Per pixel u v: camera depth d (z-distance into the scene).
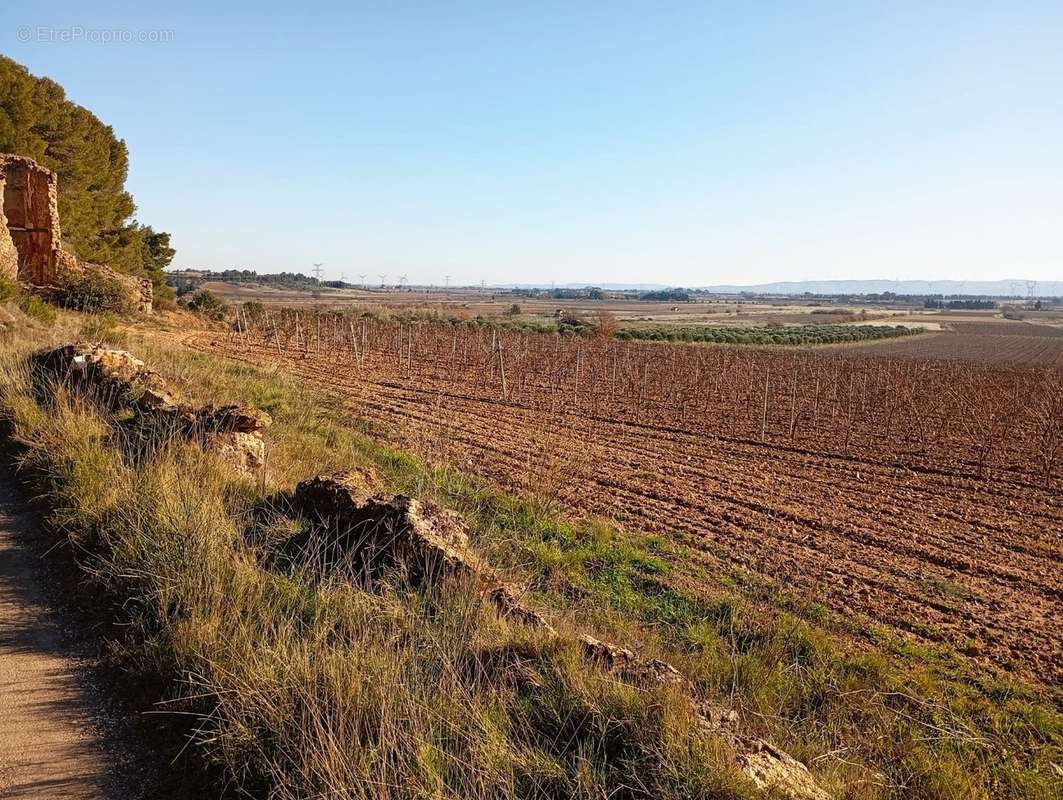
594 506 11.01
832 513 11.50
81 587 5.32
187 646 4.19
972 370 38.56
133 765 3.53
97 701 4.04
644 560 8.57
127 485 6.39
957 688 6.08
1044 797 4.54
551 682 4.08
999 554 9.85
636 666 4.35
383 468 11.34
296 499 6.68
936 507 12.20
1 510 6.80
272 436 10.71
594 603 7.21
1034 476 14.78
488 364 31.67
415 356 34.19
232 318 50.03
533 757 3.42
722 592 7.85
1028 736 5.41
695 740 3.48
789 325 115.75
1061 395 22.70
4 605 5.07
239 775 3.37
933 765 4.72
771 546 9.60
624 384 26.89
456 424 17.05
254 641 4.30
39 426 8.47
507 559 7.92
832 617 7.43
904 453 16.72
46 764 3.48
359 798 3.05
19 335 15.45
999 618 7.70
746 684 5.54
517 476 12.13
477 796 3.15
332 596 4.87
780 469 14.62
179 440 7.74
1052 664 6.70
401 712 3.63
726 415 21.27
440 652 4.23
